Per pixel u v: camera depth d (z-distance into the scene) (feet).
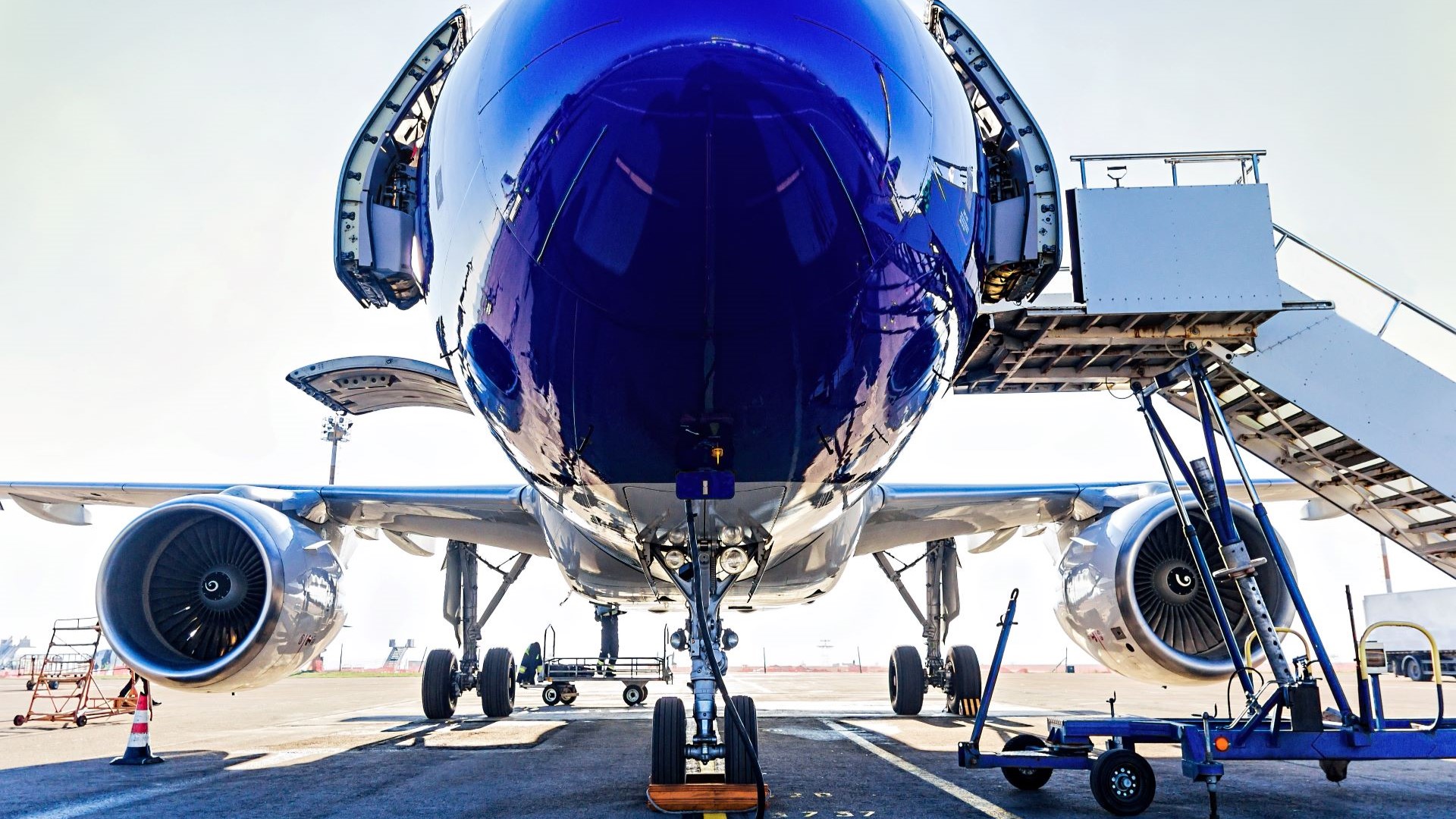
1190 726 20.90
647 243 13.85
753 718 21.88
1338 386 25.57
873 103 14.28
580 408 16.30
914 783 24.50
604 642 63.41
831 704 58.39
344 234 21.52
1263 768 28.14
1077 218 23.98
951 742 34.04
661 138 13.35
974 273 17.71
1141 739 21.22
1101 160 24.89
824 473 18.29
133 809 21.07
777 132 13.41
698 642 21.33
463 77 16.29
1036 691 78.07
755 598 32.27
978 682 43.80
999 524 36.47
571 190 13.93
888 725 40.75
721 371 15.19
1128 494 31.63
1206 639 29.25
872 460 19.02
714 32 13.64
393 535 39.83
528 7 15.58
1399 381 25.52
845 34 14.44
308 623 30.09
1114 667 30.35
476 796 22.61
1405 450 25.39
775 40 13.79
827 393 15.96
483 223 15.19
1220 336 24.71
